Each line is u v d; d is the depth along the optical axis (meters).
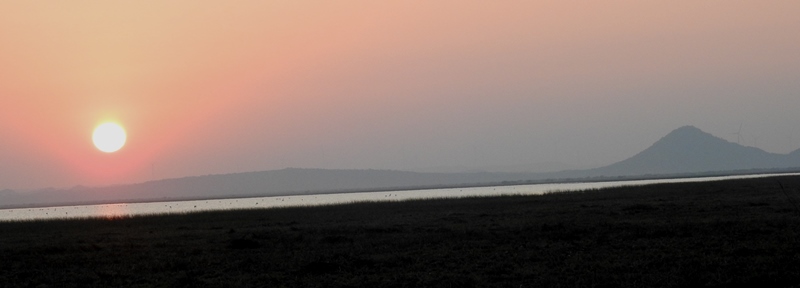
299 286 24.39
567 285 22.95
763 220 38.88
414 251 31.81
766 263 25.30
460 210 61.81
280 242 37.72
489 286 23.23
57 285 26.12
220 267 29.11
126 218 67.62
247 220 59.22
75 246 38.84
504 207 63.62
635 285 22.55
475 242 34.16
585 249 30.59
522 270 25.70
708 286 22.22
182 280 26.02
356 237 39.03
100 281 26.66
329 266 27.55
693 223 38.81
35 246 39.88
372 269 27.31
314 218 58.59
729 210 47.50
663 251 29.20
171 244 38.66
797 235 31.98
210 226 52.81
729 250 28.48
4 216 131.75
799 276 22.81
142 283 26.06
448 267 27.11
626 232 36.09
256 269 28.31
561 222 42.75
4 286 26.20
